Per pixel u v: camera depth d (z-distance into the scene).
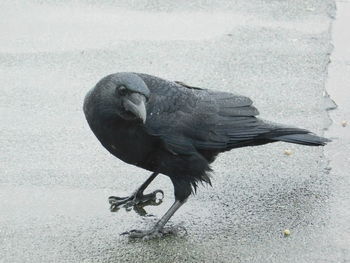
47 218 7.61
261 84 10.23
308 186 8.08
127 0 12.86
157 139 7.33
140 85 6.90
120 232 7.43
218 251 7.10
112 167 8.52
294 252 7.02
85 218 7.63
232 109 7.78
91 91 7.23
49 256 7.03
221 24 11.95
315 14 12.22
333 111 9.53
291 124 9.23
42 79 10.49
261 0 12.83
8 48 11.36
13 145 8.92
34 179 8.26
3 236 7.31
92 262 6.96
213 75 10.48
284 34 11.59
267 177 8.27
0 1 12.84
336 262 6.85
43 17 12.30
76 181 8.23
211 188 8.12
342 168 8.38
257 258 6.96
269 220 7.54
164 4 12.68
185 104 7.52
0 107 9.79
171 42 11.41
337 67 10.62
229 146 7.78
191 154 7.46
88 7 12.62
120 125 7.08
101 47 11.32
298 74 10.46
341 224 7.42
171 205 7.93
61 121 9.45
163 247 7.20
